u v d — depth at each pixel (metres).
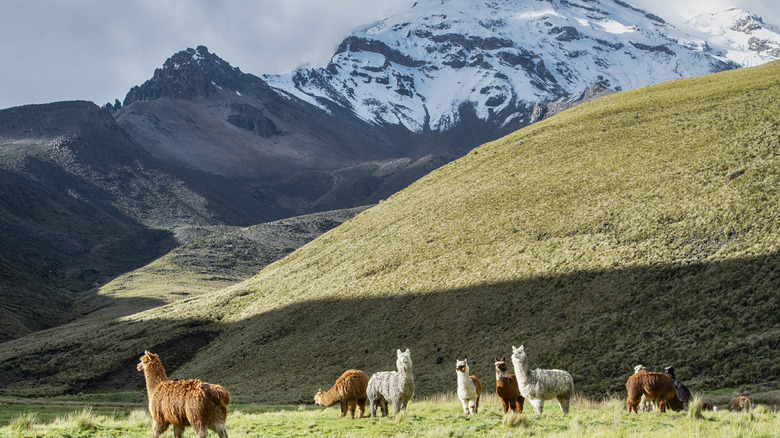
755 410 19.69
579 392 35.97
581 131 88.81
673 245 49.88
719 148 63.62
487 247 65.19
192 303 96.69
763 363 32.50
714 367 34.12
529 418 18.20
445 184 92.19
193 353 76.31
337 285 73.44
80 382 70.69
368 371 50.97
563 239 59.47
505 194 76.00
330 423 18.59
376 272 72.06
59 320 136.62
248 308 82.81
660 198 58.41
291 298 77.12
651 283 46.28
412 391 19.34
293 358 59.88
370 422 18.64
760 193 50.84
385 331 57.81
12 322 120.75
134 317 97.81
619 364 38.28
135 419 18.75
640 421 17.12
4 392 65.69
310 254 94.81
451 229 73.50
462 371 20.27
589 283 50.09
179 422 13.44
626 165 69.88
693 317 40.41
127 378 71.69
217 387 13.38
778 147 58.03
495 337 48.94
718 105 79.38
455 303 56.88
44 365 77.62
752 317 37.44
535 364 42.22
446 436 15.42
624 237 54.62
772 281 39.62
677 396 19.39
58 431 15.74
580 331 44.09
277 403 42.97
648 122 82.88
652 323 41.66
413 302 60.91
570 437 14.13
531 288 53.47
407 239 77.06
